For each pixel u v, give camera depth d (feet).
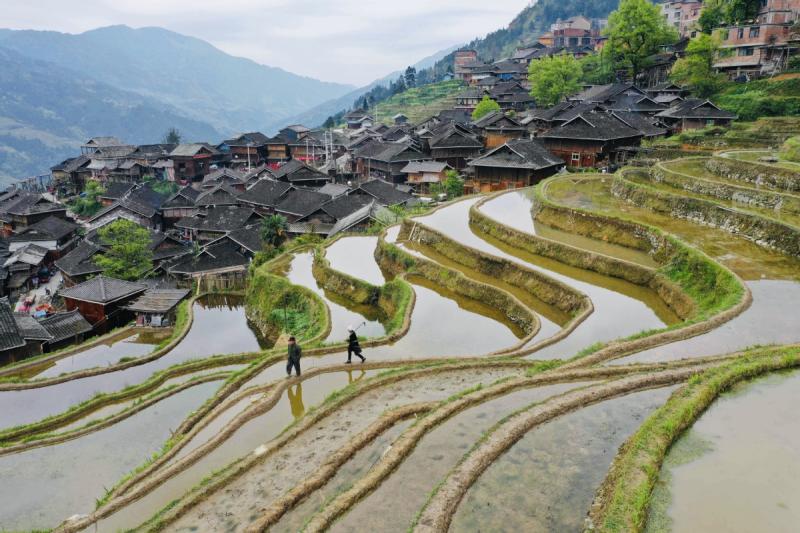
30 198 273.95
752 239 97.45
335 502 36.32
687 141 196.75
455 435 44.04
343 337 94.32
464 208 158.92
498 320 91.81
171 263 197.77
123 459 60.90
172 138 490.49
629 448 37.42
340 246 157.69
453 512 33.32
